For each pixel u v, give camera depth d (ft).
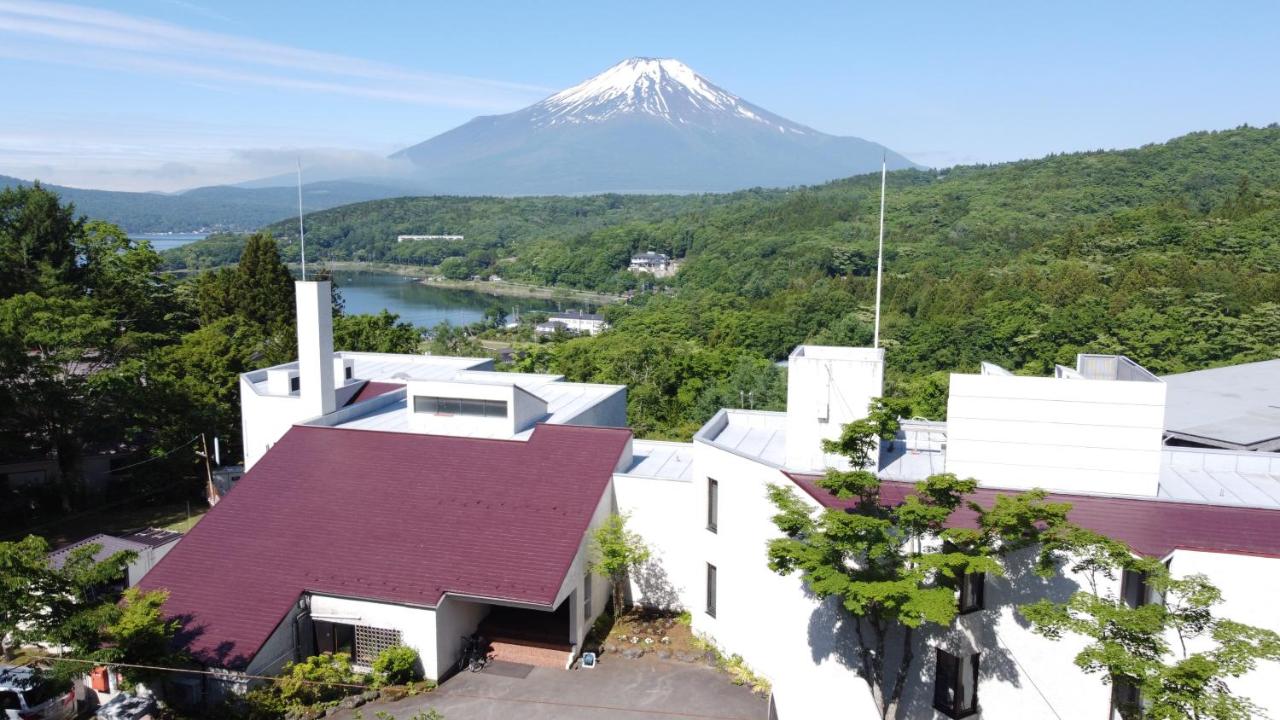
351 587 78.74
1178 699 43.91
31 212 176.65
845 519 55.11
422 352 347.56
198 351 155.74
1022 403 65.41
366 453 96.84
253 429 115.34
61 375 130.52
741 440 85.76
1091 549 52.65
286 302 222.89
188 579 81.35
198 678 72.54
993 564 52.42
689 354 262.88
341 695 73.61
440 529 85.05
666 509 90.12
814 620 68.59
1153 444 63.21
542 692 74.74
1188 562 56.03
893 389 217.97
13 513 123.85
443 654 77.00
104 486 139.33
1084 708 58.18
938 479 55.98
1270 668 53.62
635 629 87.04
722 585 81.00
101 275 185.78
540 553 80.94
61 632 63.16
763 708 71.97
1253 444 97.96
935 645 63.16
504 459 93.86
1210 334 254.47
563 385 127.75
